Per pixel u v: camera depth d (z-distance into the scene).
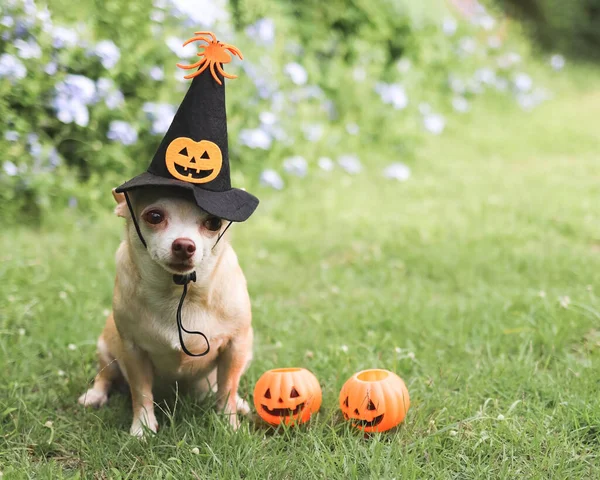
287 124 2.36
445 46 3.52
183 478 0.95
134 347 1.06
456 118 3.33
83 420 1.08
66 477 0.96
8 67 1.69
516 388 1.12
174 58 2.06
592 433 1.02
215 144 0.97
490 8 4.68
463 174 2.55
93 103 1.85
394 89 2.76
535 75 4.24
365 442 1.01
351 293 1.52
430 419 1.05
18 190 1.79
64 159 1.91
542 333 1.26
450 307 1.41
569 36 5.44
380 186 2.38
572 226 1.85
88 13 1.94
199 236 0.97
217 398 1.09
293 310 1.42
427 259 1.65
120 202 1.02
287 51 2.60
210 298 1.04
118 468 0.99
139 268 1.02
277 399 1.04
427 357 1.23
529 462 0.97
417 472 0.94
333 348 1.25
